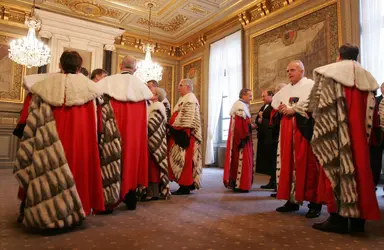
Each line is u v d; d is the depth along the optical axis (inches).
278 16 295.3
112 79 114.5
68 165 83.0
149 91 122.7
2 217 96.6
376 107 92.4
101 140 101.5
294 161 109.9
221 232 83.2
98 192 89.5
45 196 77.2
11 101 316.5
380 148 146.8
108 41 374.6
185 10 342.0
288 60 281.4
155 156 135.4
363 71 88.7
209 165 374.3
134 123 115.5
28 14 328.2
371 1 222.5
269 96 185.8
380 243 75.4
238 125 167.6
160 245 70.7
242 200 138.3
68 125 85.9
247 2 314.7
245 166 165.2
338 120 84.1
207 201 134.7
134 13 352.2
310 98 92.0
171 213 107.6
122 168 109.0
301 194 104.2
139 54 419.5
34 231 80.9
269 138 177.3
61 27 342.3
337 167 82.7
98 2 327.3
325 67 90.2
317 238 78.9
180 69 452.8
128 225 89.4
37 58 257.4
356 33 228.1
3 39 317.4
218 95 371.2
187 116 157.8
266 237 79.1
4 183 184.4
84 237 76.2
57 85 85.7
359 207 79.1
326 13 250.4
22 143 80.5
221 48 370.9
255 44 321.7
